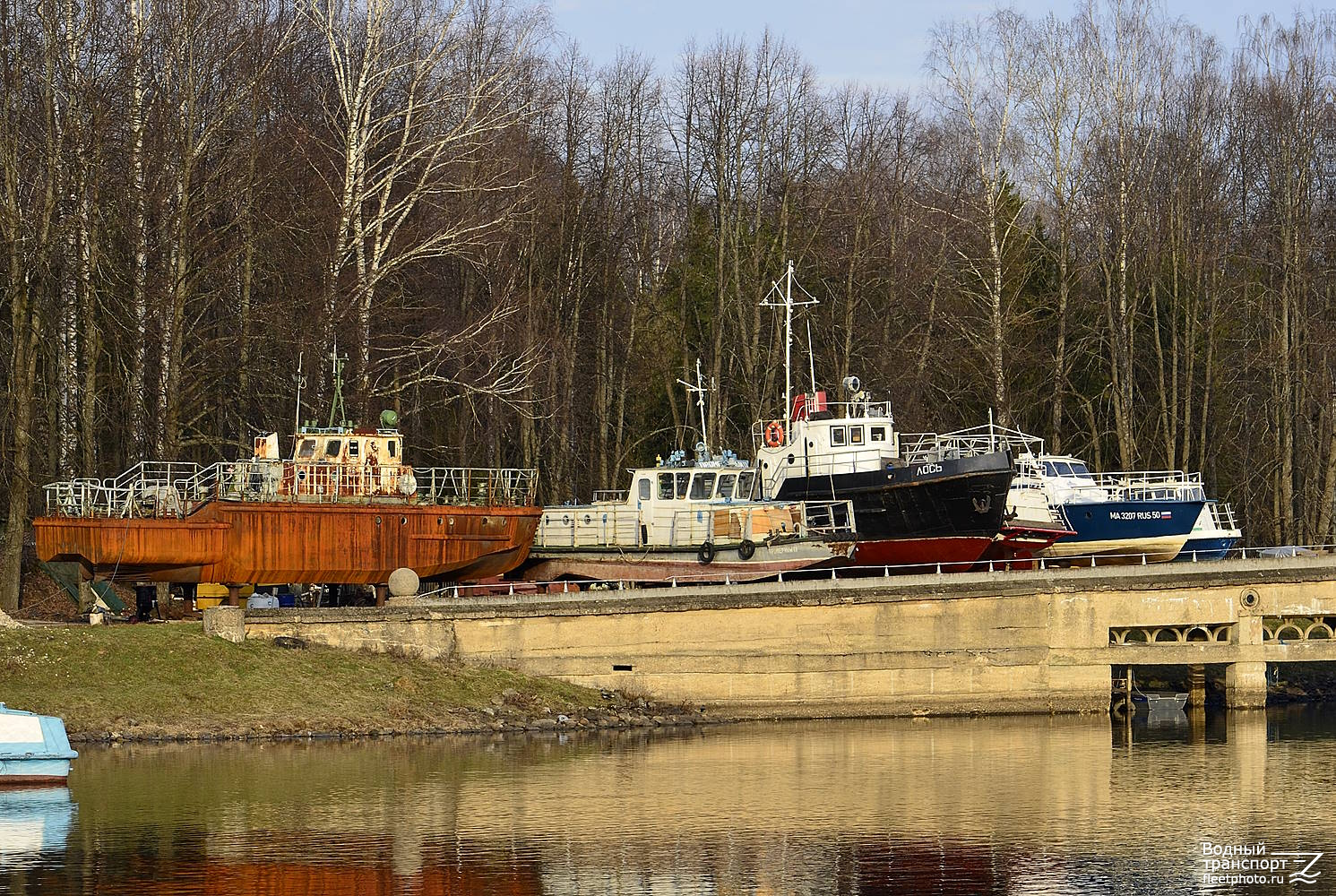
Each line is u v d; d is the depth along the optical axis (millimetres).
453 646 88125
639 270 136250
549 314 128000
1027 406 131125
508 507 94312
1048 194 144750
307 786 67188
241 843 57406
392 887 52438
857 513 99438
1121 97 128375
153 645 82812
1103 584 91438
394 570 91938
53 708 77375
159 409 102875
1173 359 129125
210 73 109312
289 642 85125
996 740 82312
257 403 117750
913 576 92062
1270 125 128000
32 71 103312
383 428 97500
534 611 88562
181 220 103000
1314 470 125938
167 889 51656
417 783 68125
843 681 90188
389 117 113312
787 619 90250
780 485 103375
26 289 98750
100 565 88375
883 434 103125
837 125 144875
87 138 101562
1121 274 126250
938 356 132125
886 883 53531
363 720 80688
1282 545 121500
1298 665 114062
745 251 135000
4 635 82438
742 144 136750
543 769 71938
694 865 55469
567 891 52312
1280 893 52500
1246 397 128875
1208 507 107062
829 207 137375
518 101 124438
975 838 59719
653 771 72000
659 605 89188
